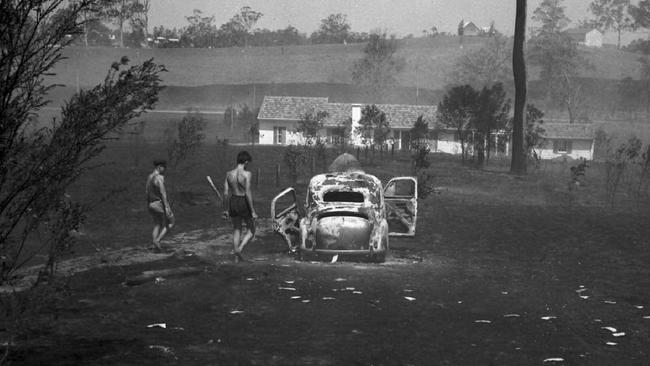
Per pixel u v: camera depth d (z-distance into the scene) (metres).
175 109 106.56
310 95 117.56
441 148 69.81
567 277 12.46
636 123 98.88
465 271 12.72
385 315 8.72
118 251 13.22
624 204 28.33
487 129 48.66
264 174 34.22
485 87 49.72
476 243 17.05
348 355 6.91
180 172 32.88
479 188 33.56
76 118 5.87
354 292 10.02
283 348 7.10
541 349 7.36
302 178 32.88
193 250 13.96
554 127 71.50
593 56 148.88
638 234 19.22
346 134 64.62
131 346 6.95
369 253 13.28
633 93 112.94
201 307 8.83
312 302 9.28
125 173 29.86
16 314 6.02
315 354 6.91
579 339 7.86
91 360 6.42
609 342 7.75
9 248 5.92
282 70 138.00
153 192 13.11
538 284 11.59
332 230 13.27
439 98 114.00
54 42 5.95
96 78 118.56
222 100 115.69
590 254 15.55
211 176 31.53
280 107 74.06
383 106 73.19
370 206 13.56
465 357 6.98
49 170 5.85
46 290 6.12
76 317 8.09
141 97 6.03
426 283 11.13
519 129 43.41
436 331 8.01
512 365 6.74
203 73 135.38
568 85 102.56
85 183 25.55
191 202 22.86
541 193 32.19
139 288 9.84
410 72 134.75
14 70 5.82
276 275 11.13
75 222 6.12
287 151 33.03
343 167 15.00
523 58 43.62
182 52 154.38
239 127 86.56
